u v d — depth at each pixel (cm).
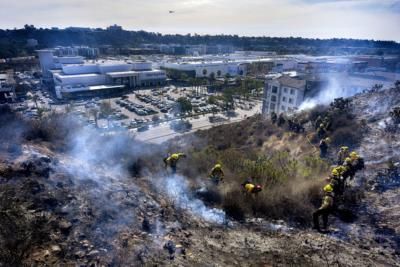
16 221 474
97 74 8031
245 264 530
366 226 707
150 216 628
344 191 855
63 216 532
